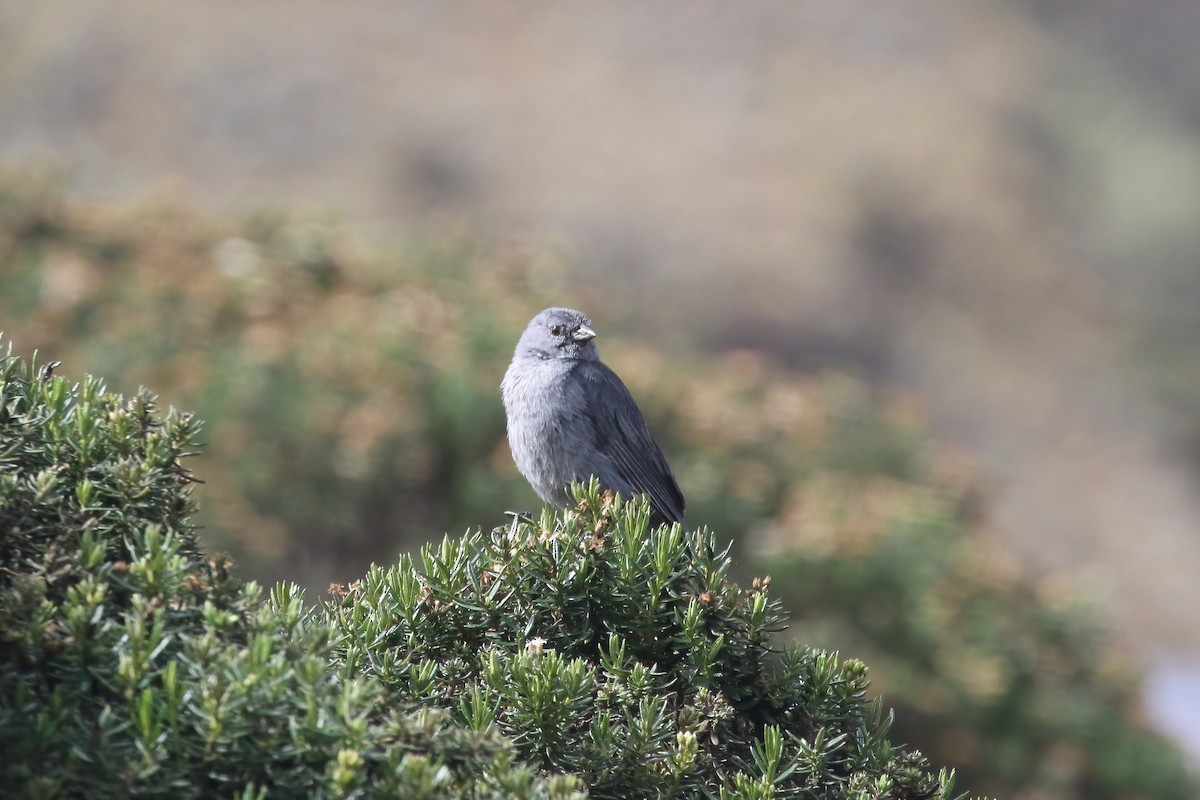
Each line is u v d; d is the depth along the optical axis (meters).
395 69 49.84
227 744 3.80
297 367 14.04
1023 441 40.81
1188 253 49.84
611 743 4.74
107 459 4.69
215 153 44.94
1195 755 18.08
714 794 4.79
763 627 5.24
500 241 18.64
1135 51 58.81
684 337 41.62
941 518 14.76
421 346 14.71
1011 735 13.80
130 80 45.88
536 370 10.10
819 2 56.28
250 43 48.31
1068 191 52.50
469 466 14.23
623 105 50.38
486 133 48.09
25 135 43.44
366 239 17.73
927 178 49.59
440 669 5.09
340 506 13.51
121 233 15.99
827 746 4.90
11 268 14.67
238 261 15.70
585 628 5.32
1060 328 46.12
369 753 3.90
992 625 14.00
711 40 53.06
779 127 50.41
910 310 44.91
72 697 3.83
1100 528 37.00
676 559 5.30
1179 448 41.78
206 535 12.84
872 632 13.86
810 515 14.26
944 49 56.12
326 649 4.29
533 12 53.34
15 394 4.77
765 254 45.22
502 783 3.96
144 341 14.06
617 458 10.10
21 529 4.28
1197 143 54.78
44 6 47.31
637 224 45.44
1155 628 32.38
